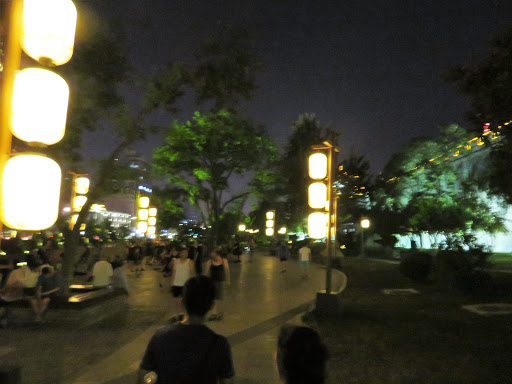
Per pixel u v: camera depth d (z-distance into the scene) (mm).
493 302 11461
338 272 22547
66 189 12516
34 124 2822
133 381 5746
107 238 64250
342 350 7117
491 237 27828
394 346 7340
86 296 9977
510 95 7730
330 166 10734
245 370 6203
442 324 8969
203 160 25578
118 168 10797
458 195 26703
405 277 18078
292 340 1896
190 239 48094
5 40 3170
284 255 22906
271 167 26688
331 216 10477
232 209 31594
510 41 7926
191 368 2494
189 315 2686
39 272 10445
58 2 2928
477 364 6277
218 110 10812
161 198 26078
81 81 9844
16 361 6578
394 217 33594
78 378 5859
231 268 25203
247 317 10195
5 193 2795
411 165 33562
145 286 16000
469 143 25797
